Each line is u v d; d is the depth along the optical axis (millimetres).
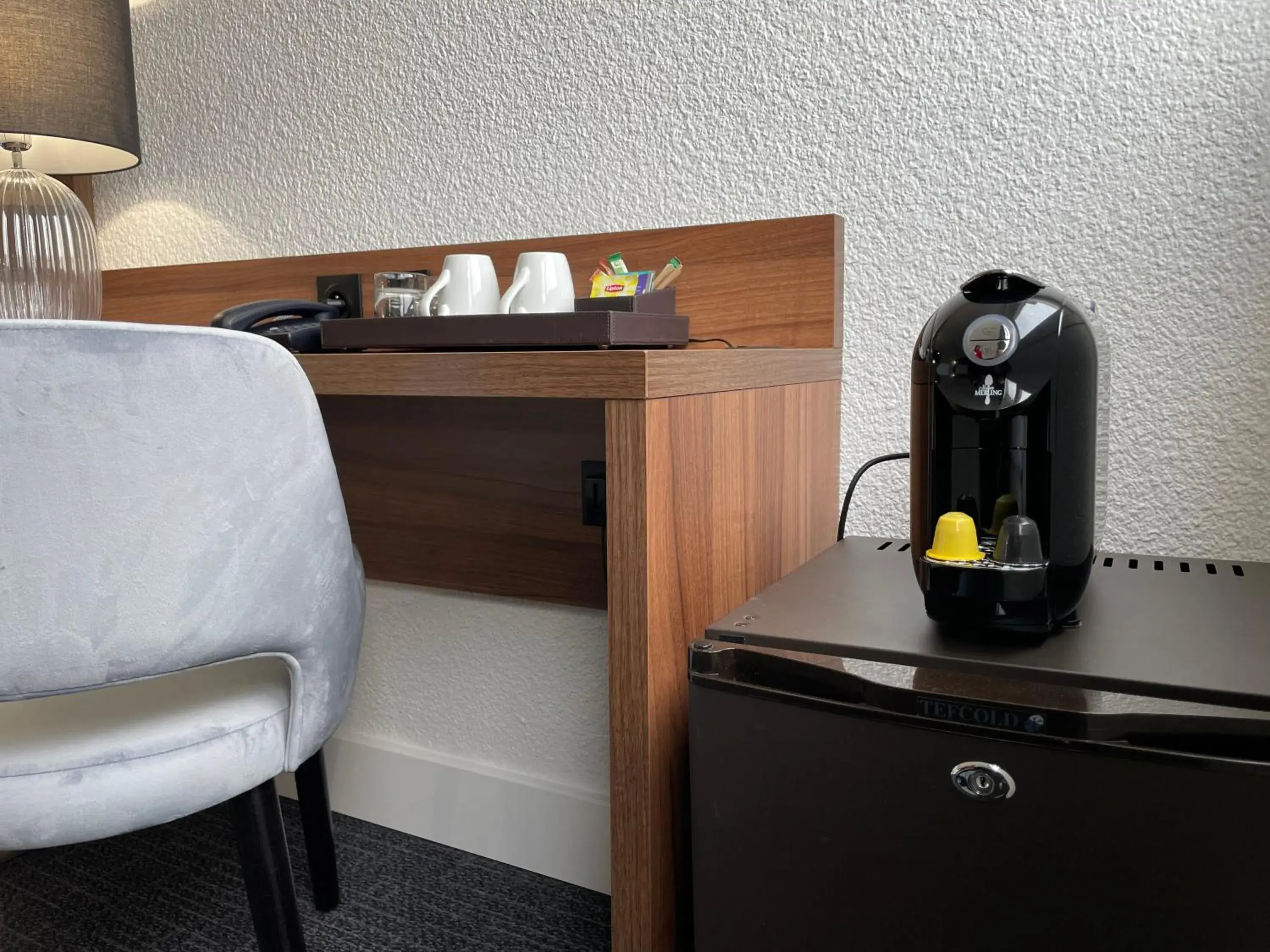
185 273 1574
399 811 1472
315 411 818
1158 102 965
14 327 646
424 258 1366
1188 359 980
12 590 691
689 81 1194
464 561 1349
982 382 695
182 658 769
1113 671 610
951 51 1052
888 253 1106
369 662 1487
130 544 720
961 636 695
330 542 858
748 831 706
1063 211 1017
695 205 1207
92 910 1257
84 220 1391
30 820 762
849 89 1106
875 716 645
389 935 1196
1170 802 565
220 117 1553
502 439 1289
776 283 1140
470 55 1331
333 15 1429
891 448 1132
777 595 826
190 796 812
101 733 812
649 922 794
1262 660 631
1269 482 959
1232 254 951
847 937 671
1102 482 790
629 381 742
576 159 1274
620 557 765
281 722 881
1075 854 592
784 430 1008
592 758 1313
